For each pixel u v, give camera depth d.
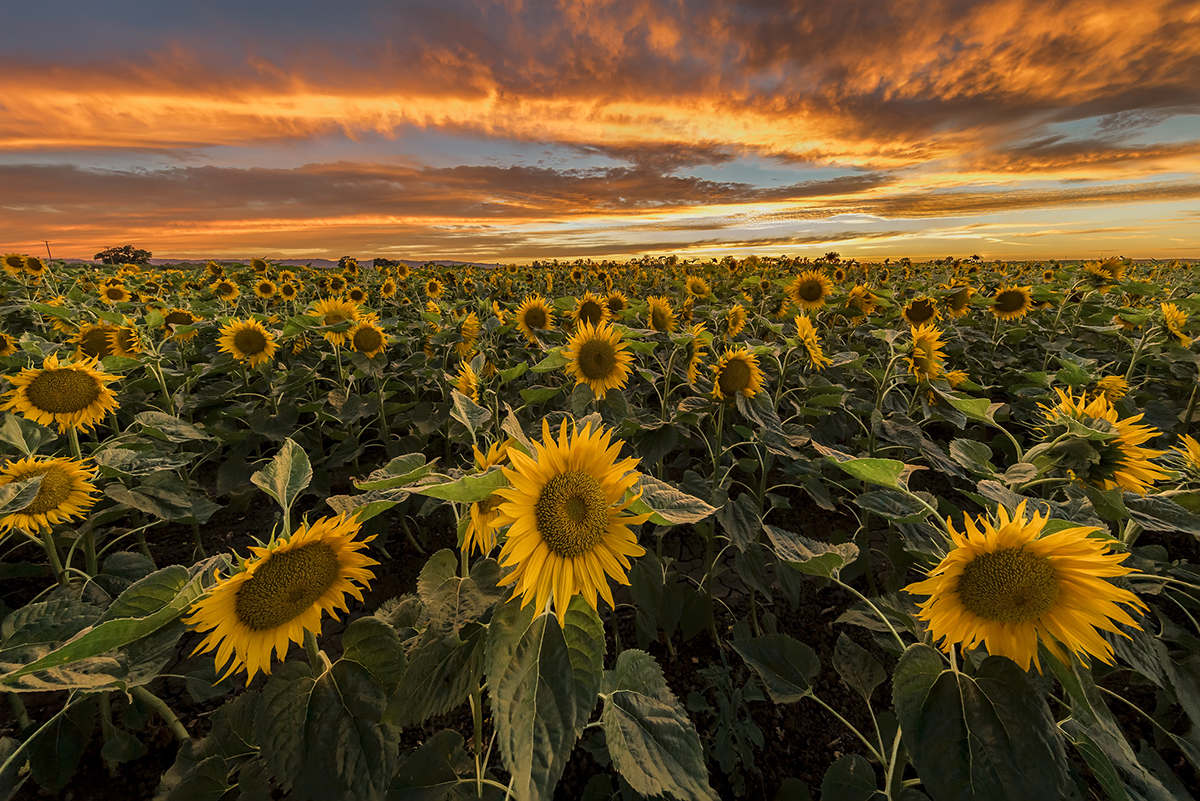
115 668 1.68
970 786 1.50
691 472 3.60
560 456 1.54
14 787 2.24
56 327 6.62
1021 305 8.40
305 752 1.54
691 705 3.20
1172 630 2.43
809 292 9.50
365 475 5.39
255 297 12.88
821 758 3.02
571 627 1.52
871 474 2.11
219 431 5.05
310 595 1.61
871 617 2.61
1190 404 5.58
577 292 17.92
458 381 4.11
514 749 1.35
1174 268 24.23
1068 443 2.27
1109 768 1.71
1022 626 1.67
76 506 2.65
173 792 2.09
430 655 1.72
